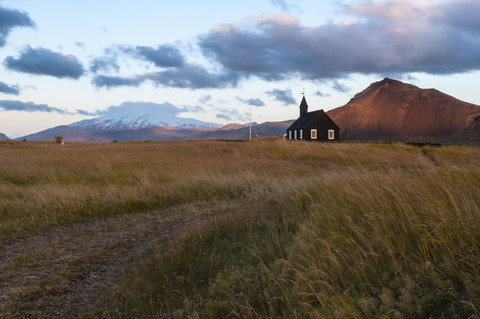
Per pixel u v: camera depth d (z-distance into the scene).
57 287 5.54
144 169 18.66
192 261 6.36
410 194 5.73
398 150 27.12
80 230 8.87
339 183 8.71
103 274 6.20
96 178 16.50
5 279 5.76
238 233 7.66
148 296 5.20
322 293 3.71
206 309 4.44
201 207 11.53
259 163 21.41
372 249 4.27
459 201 4.94
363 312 3.31
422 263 3.69
